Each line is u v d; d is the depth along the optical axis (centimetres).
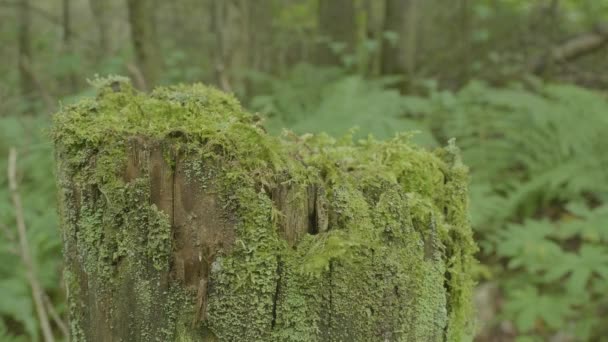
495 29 691
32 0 878
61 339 328
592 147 469
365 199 125
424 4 701
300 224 121
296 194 120
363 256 120
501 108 509
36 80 435
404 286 125
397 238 124
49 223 322
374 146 152
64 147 124
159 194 118
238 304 118
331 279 119
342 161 137
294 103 445
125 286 121
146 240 119
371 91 439
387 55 565
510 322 397
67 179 124
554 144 465
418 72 641
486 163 459
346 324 121
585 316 395
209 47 595
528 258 392
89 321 128
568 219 457
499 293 419
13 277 327
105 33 659
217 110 142
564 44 655
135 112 134
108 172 120
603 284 394
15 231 328
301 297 118
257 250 117
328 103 388
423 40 693
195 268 119
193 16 782
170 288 120
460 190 150
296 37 714
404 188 139
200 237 118
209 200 117
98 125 125
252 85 542
